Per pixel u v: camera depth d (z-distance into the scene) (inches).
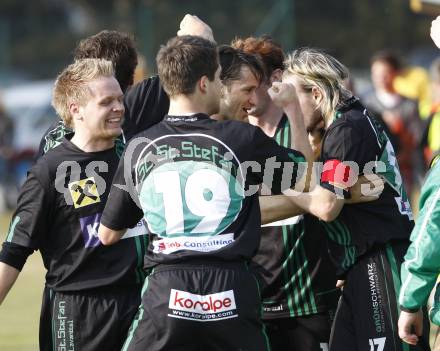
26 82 3863.2
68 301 673.0
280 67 738.8
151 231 614.5
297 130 665.6
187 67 617.0
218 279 595.2
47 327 685.9
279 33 2908.5
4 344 1047.0
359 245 674.8
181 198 606.5
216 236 602.2
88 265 669.3
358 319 673.0
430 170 585.3
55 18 4448.8
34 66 3939.5
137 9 3624.5
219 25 2997.0
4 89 3555.6
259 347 602.5
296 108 668.1
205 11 3041.3
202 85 622.2
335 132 663.8
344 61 3809.1
